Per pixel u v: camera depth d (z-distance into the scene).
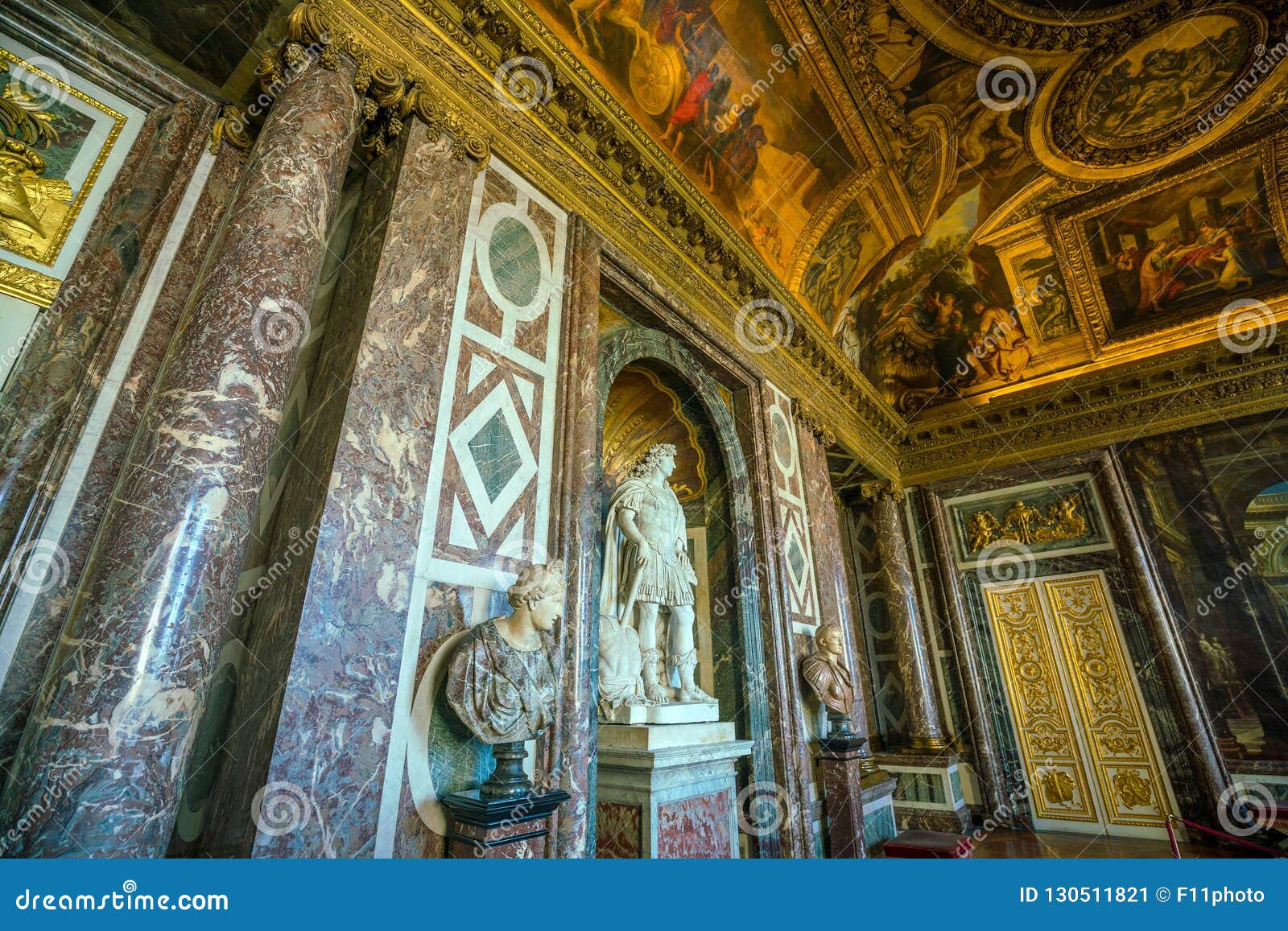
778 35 5.72
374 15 3.45
